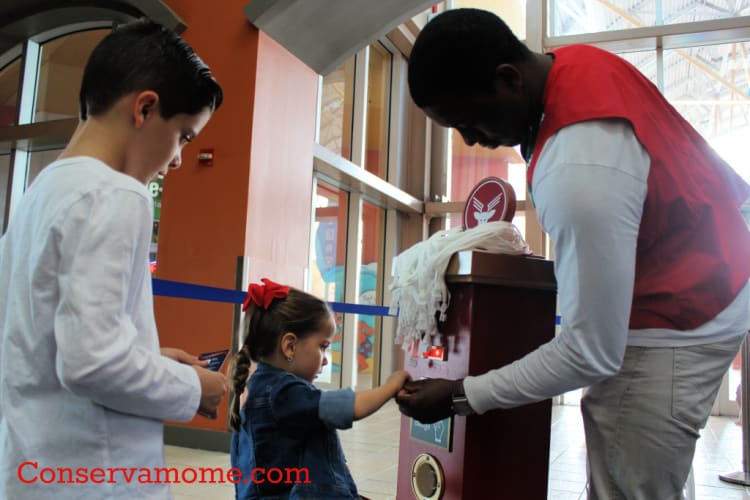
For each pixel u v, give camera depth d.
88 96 0.95
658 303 1.03
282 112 4.18
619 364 0.98
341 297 6.13
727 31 5.60
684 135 1.09
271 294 1.44
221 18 4.02
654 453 1.03
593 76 1.04
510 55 1.09
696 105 5.85
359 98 6.31
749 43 5.77
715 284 1.02
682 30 5.72
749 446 3.12
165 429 3.70
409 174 7.48
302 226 4.41
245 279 3.71
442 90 1.09
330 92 5.84
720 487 2.88
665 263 1.04
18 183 4.89
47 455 0.83
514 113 1.12
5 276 0.91
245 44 3.94
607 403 1.08
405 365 1.53
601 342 0.95
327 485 1.27
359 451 3.49
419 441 1.43
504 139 1.18
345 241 6.21
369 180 5.93
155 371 0.86
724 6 5.72
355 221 6.20
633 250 0.95
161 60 0.94
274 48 4.08
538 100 1.12
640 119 1.00
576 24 6.30
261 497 1.30
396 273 1.50
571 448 3.64
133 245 0.86
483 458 1.28
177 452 3.46
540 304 1.37
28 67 5.10
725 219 1.07
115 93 0.92
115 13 4.45
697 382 1.02
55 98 5.10
